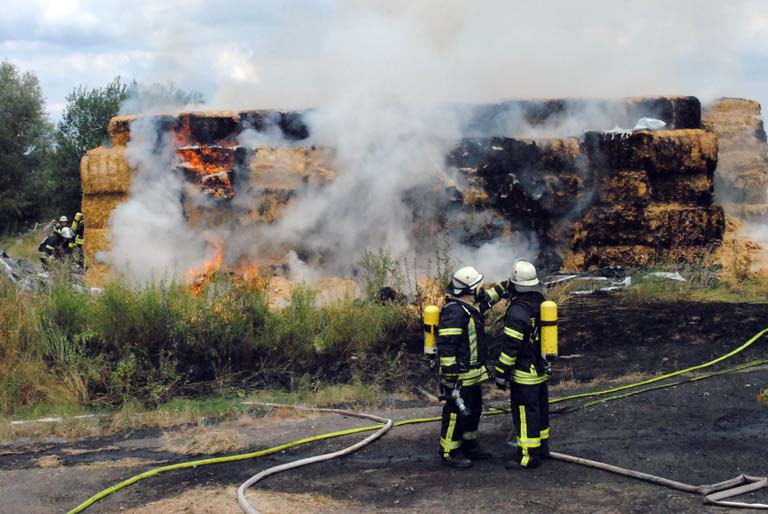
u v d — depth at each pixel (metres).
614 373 8.79
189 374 9.05
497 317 9.88
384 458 6.64
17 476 6.39
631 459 6.39
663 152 13.80
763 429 7.00
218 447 6.92
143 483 6.18
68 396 8.37
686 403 7.75
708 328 10.08
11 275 11.46
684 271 12.90
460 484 6.00
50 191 27.42
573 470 6.22
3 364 8.64
